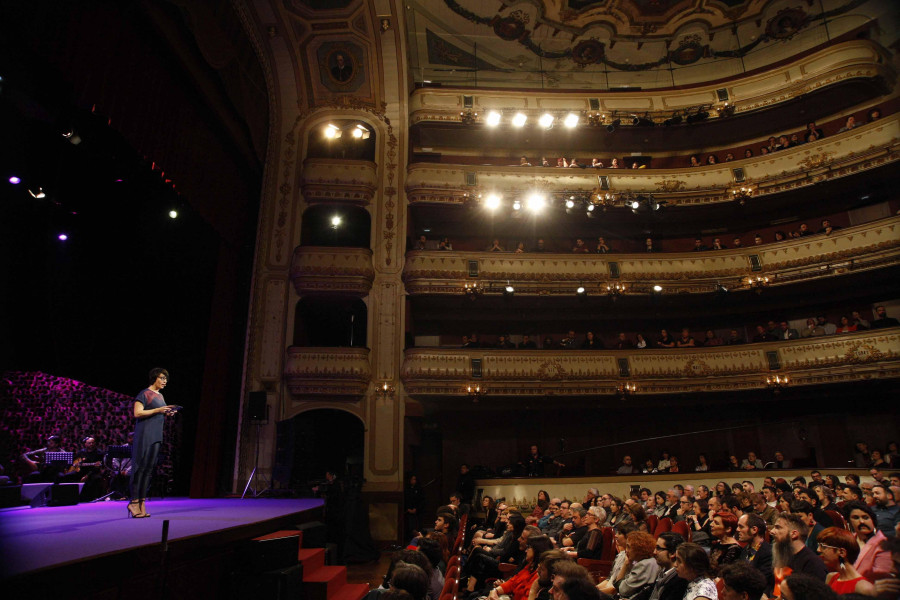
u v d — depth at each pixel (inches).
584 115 628.4
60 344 383.6
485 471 530.6
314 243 603.8
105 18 303.0
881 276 540.1
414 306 610.2
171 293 472.1
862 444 495.2
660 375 546.3
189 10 364.5
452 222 637.9
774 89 603.8
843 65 569.6
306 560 218.2
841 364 505.4
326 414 569.6
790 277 553.9
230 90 474.0
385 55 585.3
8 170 316.2
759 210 625.3
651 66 658.2
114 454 358.3
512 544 265.3
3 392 397.7
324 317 608.7
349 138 607.8
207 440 457.1
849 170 550.6
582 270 578.9
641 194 597.9
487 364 538.6
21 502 287.4
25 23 250.1
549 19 596.4
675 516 316.8
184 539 155.5
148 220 449.1
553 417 600.4
